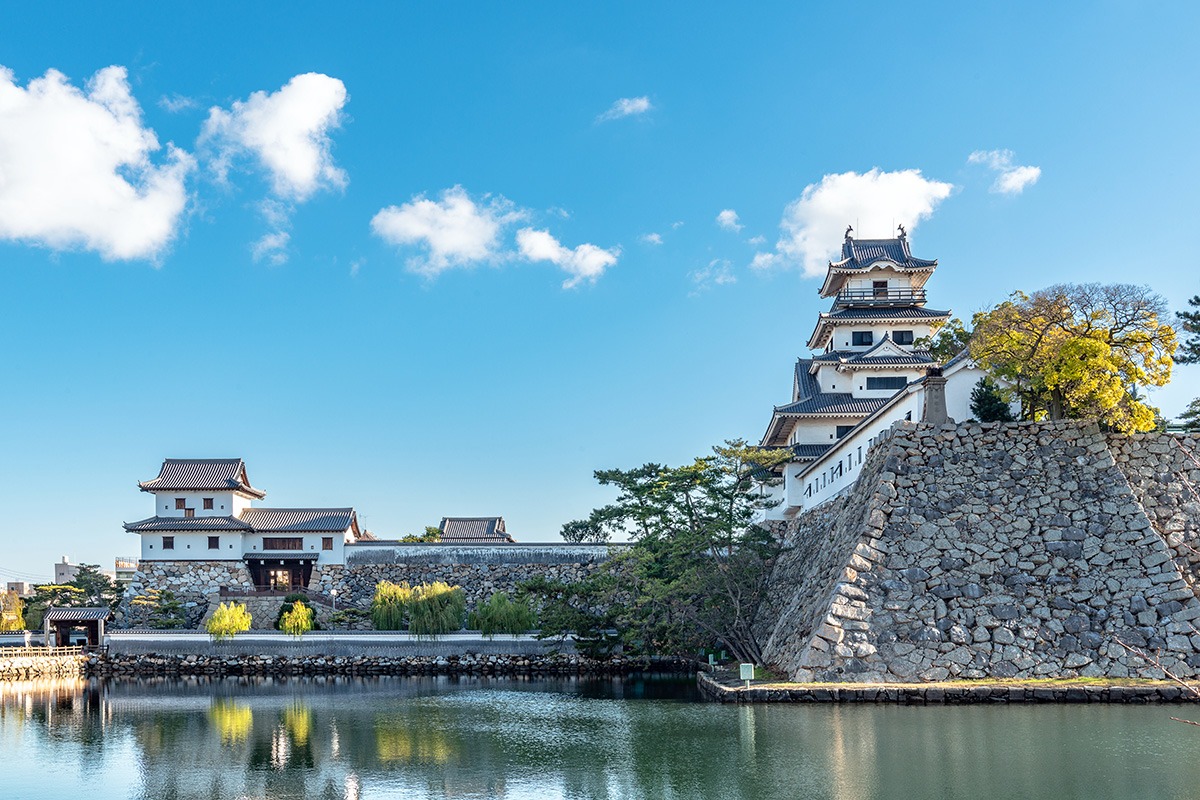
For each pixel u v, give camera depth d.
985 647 42.66
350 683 68.00
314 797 31.41
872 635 43.28
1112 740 33.38
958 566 44.75
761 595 62.44
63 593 106.19
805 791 28.67
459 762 35.72
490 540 106.31
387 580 90.31
